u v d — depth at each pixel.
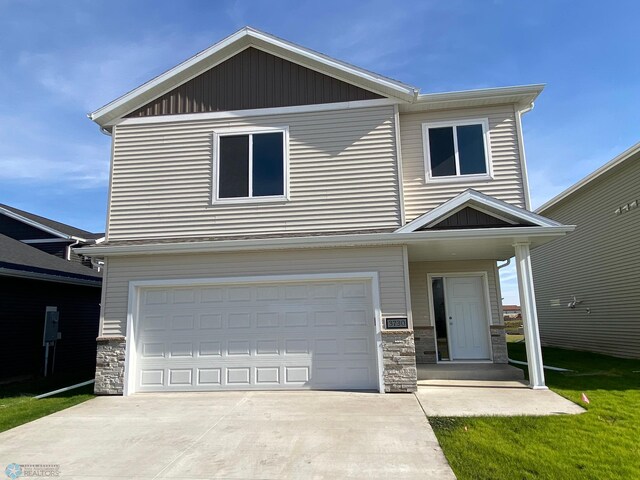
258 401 7.32
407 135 9.55
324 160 9.03
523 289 8.02
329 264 8.38
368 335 8.21
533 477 4.07
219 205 9.08
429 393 7.66
